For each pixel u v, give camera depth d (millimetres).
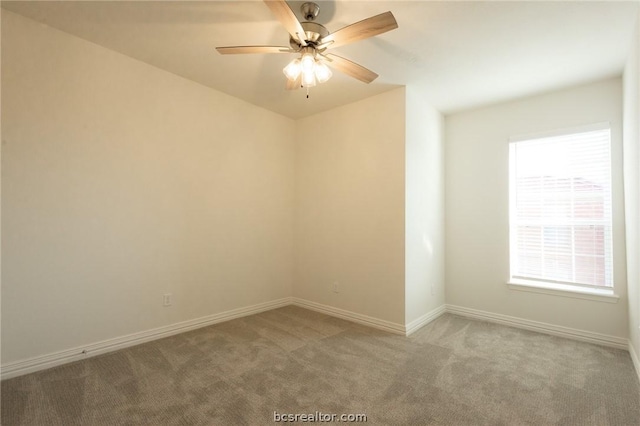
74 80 2502
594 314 3020
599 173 3094
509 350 2797
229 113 3592
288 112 4102
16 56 2244
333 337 3072
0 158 2180
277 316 3730
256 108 3887
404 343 2938
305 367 2432
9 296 2213
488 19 2178
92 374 2285
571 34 2334
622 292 2885
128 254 2797
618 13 2084
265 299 3969
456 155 4012
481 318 3727
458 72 2957
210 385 2158
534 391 2123
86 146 2559
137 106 2855
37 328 2322
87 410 1867
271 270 4047
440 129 3996
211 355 2633
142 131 2889
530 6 2039
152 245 2951
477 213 3820
